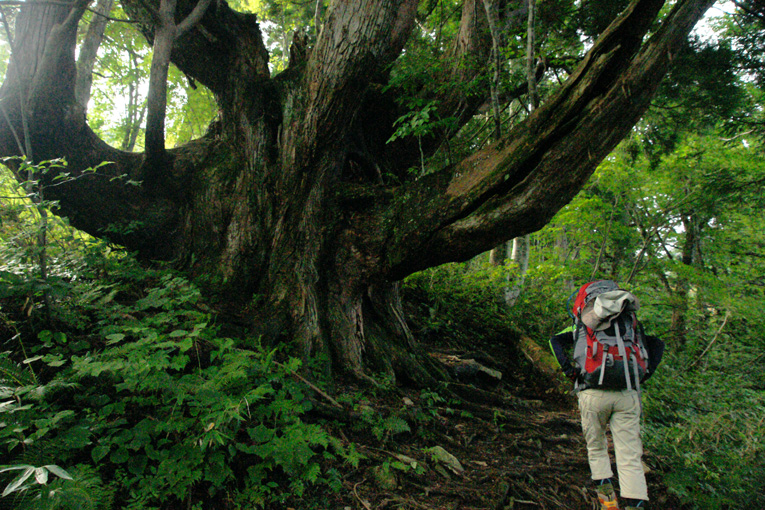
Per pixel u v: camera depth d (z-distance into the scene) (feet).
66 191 13.55
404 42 16.98
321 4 27.61
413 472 9.66
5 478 6.22
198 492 7.38
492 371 19.25
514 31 18.72
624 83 10.84
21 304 9.53
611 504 8.63
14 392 6.91
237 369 9.11
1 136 12.27
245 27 15.03
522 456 12.26
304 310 13.64
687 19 10.49
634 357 8.63
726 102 18.88
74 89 13.19
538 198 11.77
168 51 12.47
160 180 14.84
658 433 13.24
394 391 13.78
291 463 7.91
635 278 31.89
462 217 12.88
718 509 9.58
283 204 14.60
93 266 11.79
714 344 28.50
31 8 12.69
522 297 27.30
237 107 15.35
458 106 18.06
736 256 35.96
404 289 23.85
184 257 14.97
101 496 6.09
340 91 13.94
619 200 26.68
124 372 7.76
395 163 19.72
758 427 12.00
